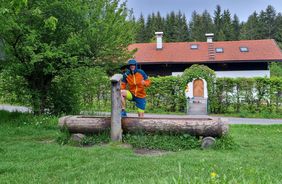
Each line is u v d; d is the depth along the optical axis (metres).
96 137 9.86
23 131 11.85
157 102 24.27
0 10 9.55
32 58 14.07
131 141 9.45
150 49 44.00
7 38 14.35
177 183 4.27
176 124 9.59
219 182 4.34
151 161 7.59
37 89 15.77
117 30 17.09
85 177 6.29
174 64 42.12
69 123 9.95
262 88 23.11
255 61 40.41
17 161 7.56
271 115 22.23
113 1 17.44
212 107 23.61
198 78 23.78
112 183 5.44
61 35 15.11
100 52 16.38
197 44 44.94
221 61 40.69
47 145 9.38
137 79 10.48
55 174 6.55
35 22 14.31
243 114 22.53
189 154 8.50
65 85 16.38
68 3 14.43
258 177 5.32
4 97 16.08
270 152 9.40
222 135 9.64
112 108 9.62
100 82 17.59
